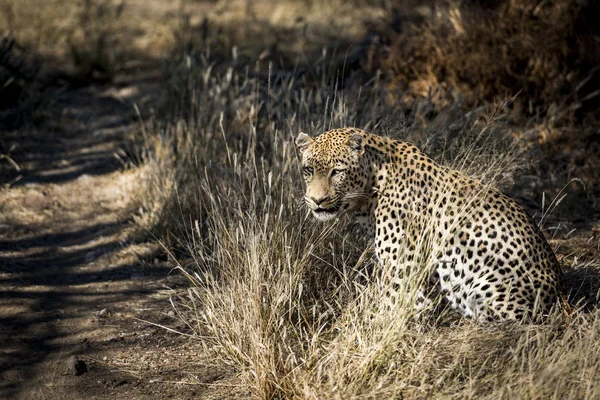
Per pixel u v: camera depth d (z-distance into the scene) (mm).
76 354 9594
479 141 11727
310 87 15570
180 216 12336
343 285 9766
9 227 13000
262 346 8398
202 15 21984
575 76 14609
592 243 11414
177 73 16266
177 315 10320
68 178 14531
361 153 8914
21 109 16266
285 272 9211
